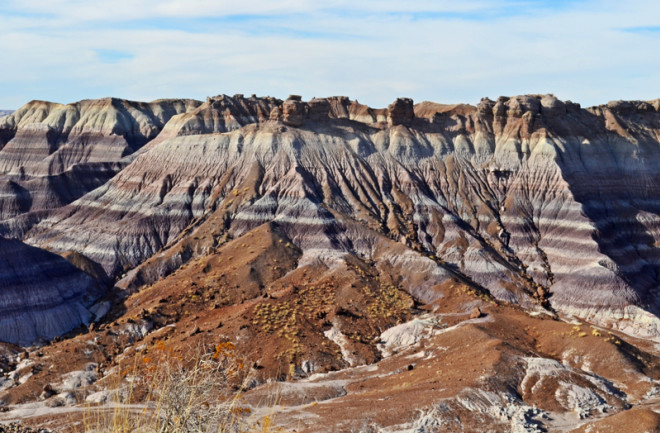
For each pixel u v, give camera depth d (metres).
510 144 186.25
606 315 136.88
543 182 177.62
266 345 101.62
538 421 76.69
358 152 180.62
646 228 178.50
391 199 171.88
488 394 80.69
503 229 168.38
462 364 91.06
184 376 22.59
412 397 81.06
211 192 170.75
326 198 165.00
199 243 152.62
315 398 85.94
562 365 89.25
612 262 150.50
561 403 81.50
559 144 185.12
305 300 120.31
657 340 127.06
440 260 152.25
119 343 108.69
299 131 182.12
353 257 141.38
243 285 129.00
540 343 104.06
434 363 96.06
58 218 174.88
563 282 148.88
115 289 141.88
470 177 181.50
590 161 188.25
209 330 106.88
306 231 150.62
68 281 135.62
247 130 183.00
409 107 191.75
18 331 117.06
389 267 141.38
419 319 115.94
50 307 124.50
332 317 114.44
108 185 181.00
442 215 168.12
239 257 139.50
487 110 194.12
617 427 67.19
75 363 101.25
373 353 105.12
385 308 120.25
